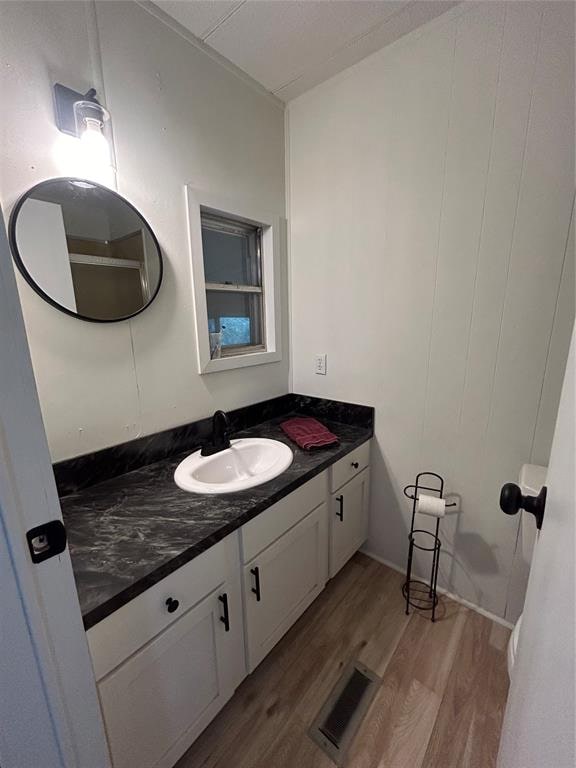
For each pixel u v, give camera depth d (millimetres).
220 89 1381
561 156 1062
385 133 1398
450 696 1152
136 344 1230
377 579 1688
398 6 1147
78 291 1053
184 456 1392
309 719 1094
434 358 1440
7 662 475
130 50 1096
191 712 928
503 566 1407
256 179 1589
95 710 604
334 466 1431
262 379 1790
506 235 1196
